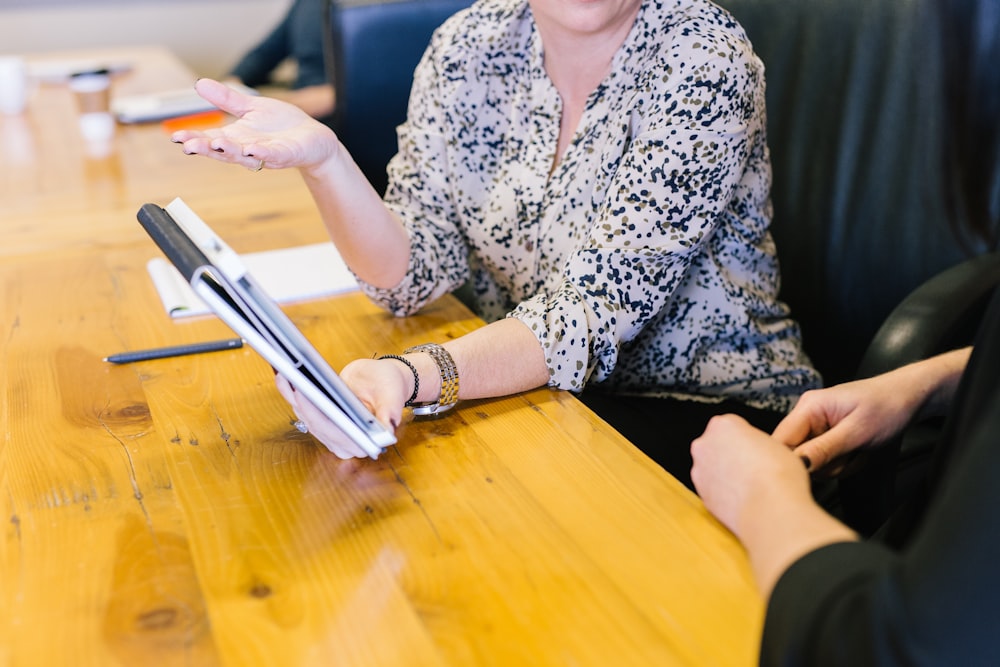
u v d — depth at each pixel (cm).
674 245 117
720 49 117
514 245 137
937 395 102
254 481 90
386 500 87
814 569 64
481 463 93
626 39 125
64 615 73
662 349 136
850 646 58
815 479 98
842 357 153
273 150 106
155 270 140
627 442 96
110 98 250
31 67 312
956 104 138
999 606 53
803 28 151
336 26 215
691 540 80
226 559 79
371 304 134
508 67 135
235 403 105
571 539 80
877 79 144
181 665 68
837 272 150
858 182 147
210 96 112
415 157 141
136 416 102
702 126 116
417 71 144
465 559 78
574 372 110
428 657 68
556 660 67
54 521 84
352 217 120
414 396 100
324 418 91
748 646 68
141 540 81
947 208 139
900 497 126
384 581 76
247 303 81
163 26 434
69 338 121
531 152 134
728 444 83
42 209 172
